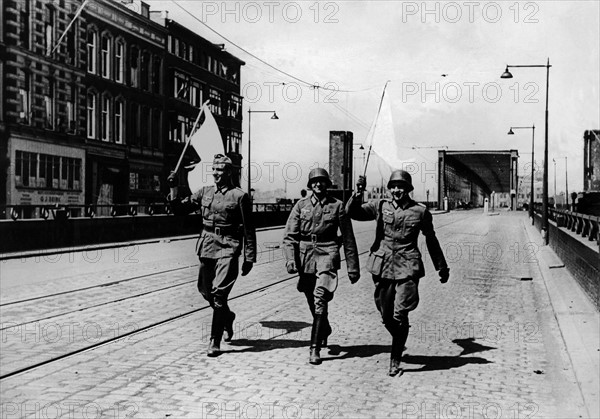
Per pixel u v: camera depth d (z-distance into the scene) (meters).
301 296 11.27
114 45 39.41
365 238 29.30
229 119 55.41
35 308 9.62
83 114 36.19
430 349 7.39
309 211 6.91
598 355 7.04
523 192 146.75
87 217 22.45
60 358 6.63
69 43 35.09
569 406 5.37
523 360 6.94
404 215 6.42
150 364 6.43
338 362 6.65
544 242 26.22
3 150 29.98
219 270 6.97
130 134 41.22
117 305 9.97
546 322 9.24
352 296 11.51
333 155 68.50
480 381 6.08
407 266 6.31
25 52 31.20
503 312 10.11
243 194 7.16
